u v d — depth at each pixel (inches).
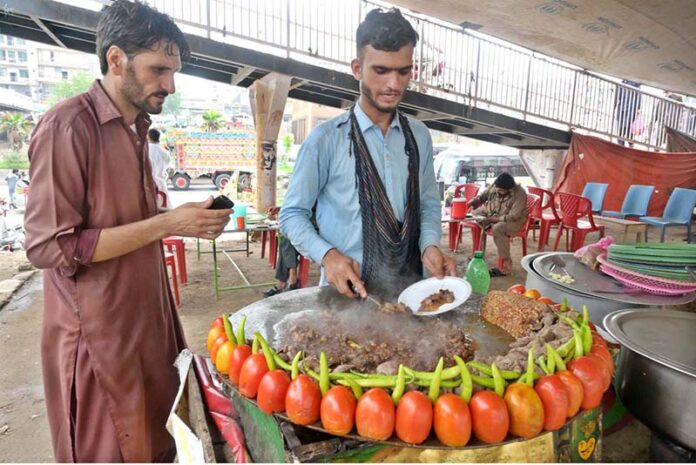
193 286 215.2
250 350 45.4
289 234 67.9
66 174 52.6
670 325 52.0
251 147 613.0
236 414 53.1
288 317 60.1
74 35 277.6
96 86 56.7
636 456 52.2
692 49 284.8
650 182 357.4
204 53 262.2
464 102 338.6
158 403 65.7
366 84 62.5
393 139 70.9
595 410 45.8
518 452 39.6
